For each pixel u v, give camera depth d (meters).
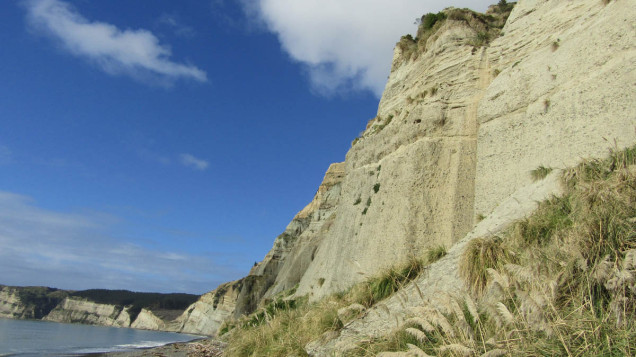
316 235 48.88
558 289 6.07
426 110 20.62
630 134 10.98
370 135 27.42
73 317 153.50
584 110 12.77
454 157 18.53
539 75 15.24
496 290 6.81
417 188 19.14
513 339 5.58
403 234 18.45
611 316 5.35
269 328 13.84
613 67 12.25
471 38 21.92
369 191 24.27
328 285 24.94
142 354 29.89
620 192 7.29
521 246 8.12
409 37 29.25
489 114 17.05
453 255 10.18
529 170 14.27
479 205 16.12
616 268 5.55
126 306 151.12
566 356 5.16
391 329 8.28
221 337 30.30
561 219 8.31
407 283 10.55
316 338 10.55
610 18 13.02
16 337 51.31
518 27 18.53
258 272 61.12
